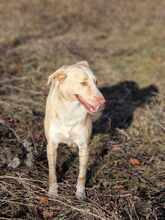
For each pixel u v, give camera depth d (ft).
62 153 10.53
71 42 17.74
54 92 9.14
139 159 10.55
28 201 9.07
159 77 14.69
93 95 8.55
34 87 13.35
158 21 21.88
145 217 8.91
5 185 9.32
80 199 9.23
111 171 10.11
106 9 24.26
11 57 15.57
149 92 13.67
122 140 11.21
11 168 9.82
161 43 18.17
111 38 19.22
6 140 10.58
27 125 11.25
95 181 9.81
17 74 14.32
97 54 16.78
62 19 22.13
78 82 8.66
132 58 16.44
